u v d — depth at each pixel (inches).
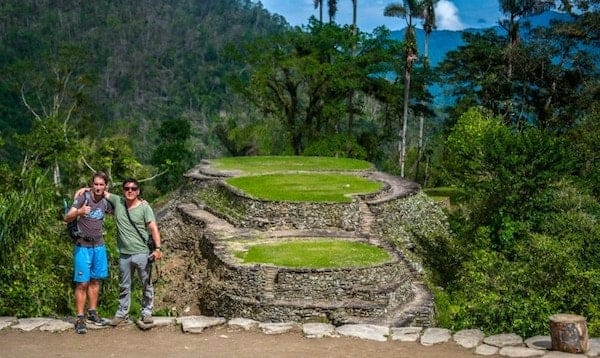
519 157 1300.4
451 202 1929.1
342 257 1081.4
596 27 2250.2
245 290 1002.7
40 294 653.9
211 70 5157.5
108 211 475.5
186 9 6387.8
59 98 2940.5
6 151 2994.6
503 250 1131.3
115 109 4419.3
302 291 985.5
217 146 3742.6
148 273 474.0
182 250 1382.9
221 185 1529.3
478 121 1909.4
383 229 1331.2
